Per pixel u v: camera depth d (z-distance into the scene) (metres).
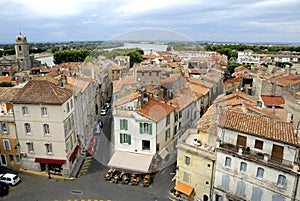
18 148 28.75
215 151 21.16
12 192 26.09
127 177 27.12
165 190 25.00
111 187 26.33
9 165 30.06
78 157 31.36
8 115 28.09
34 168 29.31
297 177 17.98
